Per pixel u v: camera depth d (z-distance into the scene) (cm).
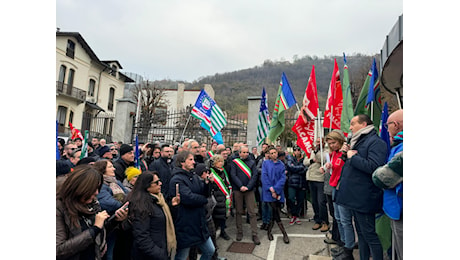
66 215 194
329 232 501
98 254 212
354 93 1198
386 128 303
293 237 490
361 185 284
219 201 471
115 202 280
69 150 455
